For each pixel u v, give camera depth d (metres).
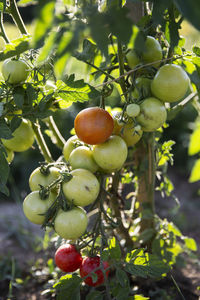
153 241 1.31
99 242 1.31
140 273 1.09
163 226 1.35
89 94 1.06
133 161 1.34
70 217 1.04
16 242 1.98
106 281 1.09
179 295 1.37
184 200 2.57
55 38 0.91
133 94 1.10
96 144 1.05
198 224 2.12
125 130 1.11
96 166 1.09
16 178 2.94
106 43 0.87
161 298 1.34
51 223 1.06
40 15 0.84
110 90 1.10
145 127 1.04
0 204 2.65
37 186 1.09
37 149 2.86
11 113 1.11
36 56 1.08
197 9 0.83
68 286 1.10
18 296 1.45
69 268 1.13
